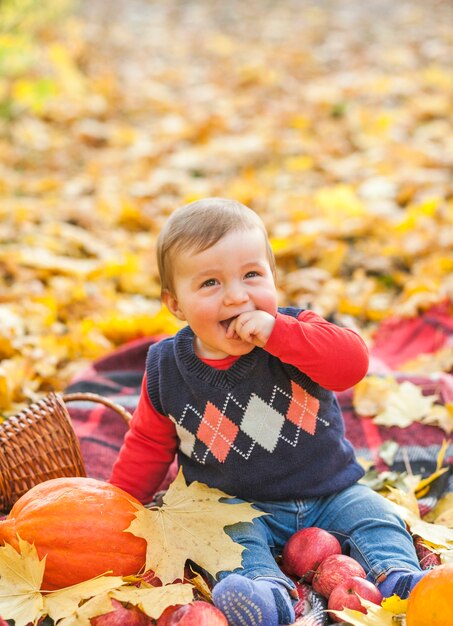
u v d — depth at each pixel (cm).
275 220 470
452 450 267
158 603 175
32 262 402
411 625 170
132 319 352
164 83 787
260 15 1052
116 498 200
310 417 211
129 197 512
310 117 655
